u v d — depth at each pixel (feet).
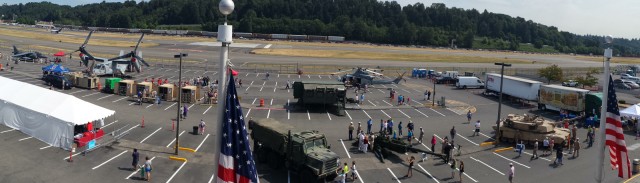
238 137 41.65
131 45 479.00
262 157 103.14
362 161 109.60
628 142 142.31
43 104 115.55
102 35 642.22
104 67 246.88
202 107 172.35
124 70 255.09
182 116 152.15
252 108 174.81
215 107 173.88
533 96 208.03
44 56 322.75
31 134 114.62
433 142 119.24
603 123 61.41
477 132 145.59
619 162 63.16
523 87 213.46
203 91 213.05
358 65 372.17
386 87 257.14
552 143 124.06
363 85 247.50
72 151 101.96
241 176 41.52
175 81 239.50
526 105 212.84
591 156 123.03
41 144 108.88
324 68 342.23
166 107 168.55
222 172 41.09
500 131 137.08
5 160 95.66
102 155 103.76
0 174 87.20
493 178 101.60
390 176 99.66
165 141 118.93
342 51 510.58
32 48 401.90
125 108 162.50
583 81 293.64
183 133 128.77
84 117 111.04
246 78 269.85
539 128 130.72
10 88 129.59
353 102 197.88
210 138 124.16
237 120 41.73
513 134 134.00
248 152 42.01
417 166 108.58
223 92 40.27
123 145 112.98
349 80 253.44
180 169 96.99
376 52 526.57
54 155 101.35
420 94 234.99
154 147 112.68
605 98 61.11
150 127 134.31
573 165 113.80
